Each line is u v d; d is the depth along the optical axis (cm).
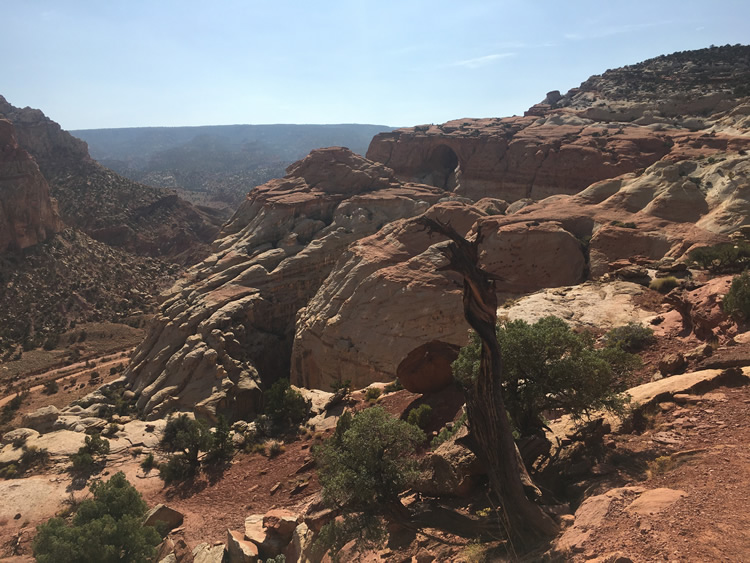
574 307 2317
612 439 991
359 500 984
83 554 1502
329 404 2697
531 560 692
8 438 2994
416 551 927
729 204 4122
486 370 791
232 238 7675
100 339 8356
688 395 1035
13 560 1898
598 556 615
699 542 588
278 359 5978
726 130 8538
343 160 8950
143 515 1784
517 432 1052
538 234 4328
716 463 777
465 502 1020
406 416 1930
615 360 1131
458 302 4291
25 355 7525
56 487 2447
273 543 1558
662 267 2642
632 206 4775
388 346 4350
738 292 1425
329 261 6875
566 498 873
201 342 5222
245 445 2539
